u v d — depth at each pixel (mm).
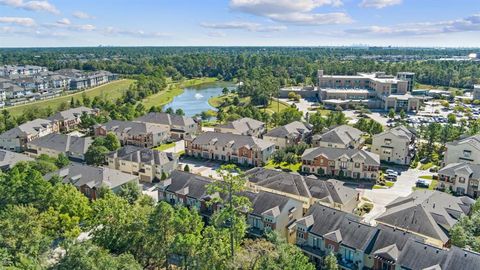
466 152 94062
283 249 46500
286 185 74938
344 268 53656
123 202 58562
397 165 102625
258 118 148125
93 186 75000
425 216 59719
